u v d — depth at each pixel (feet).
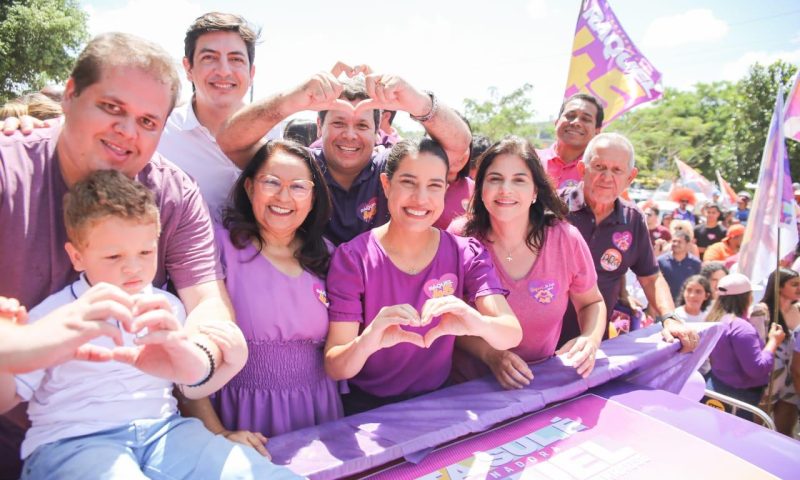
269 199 6.52
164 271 6.11
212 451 4.85
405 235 7.04
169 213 5.84
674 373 8.87
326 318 6.82
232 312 6.03
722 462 5.86
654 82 17.98
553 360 7.86
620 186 9.82
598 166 9.78
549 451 6.03
